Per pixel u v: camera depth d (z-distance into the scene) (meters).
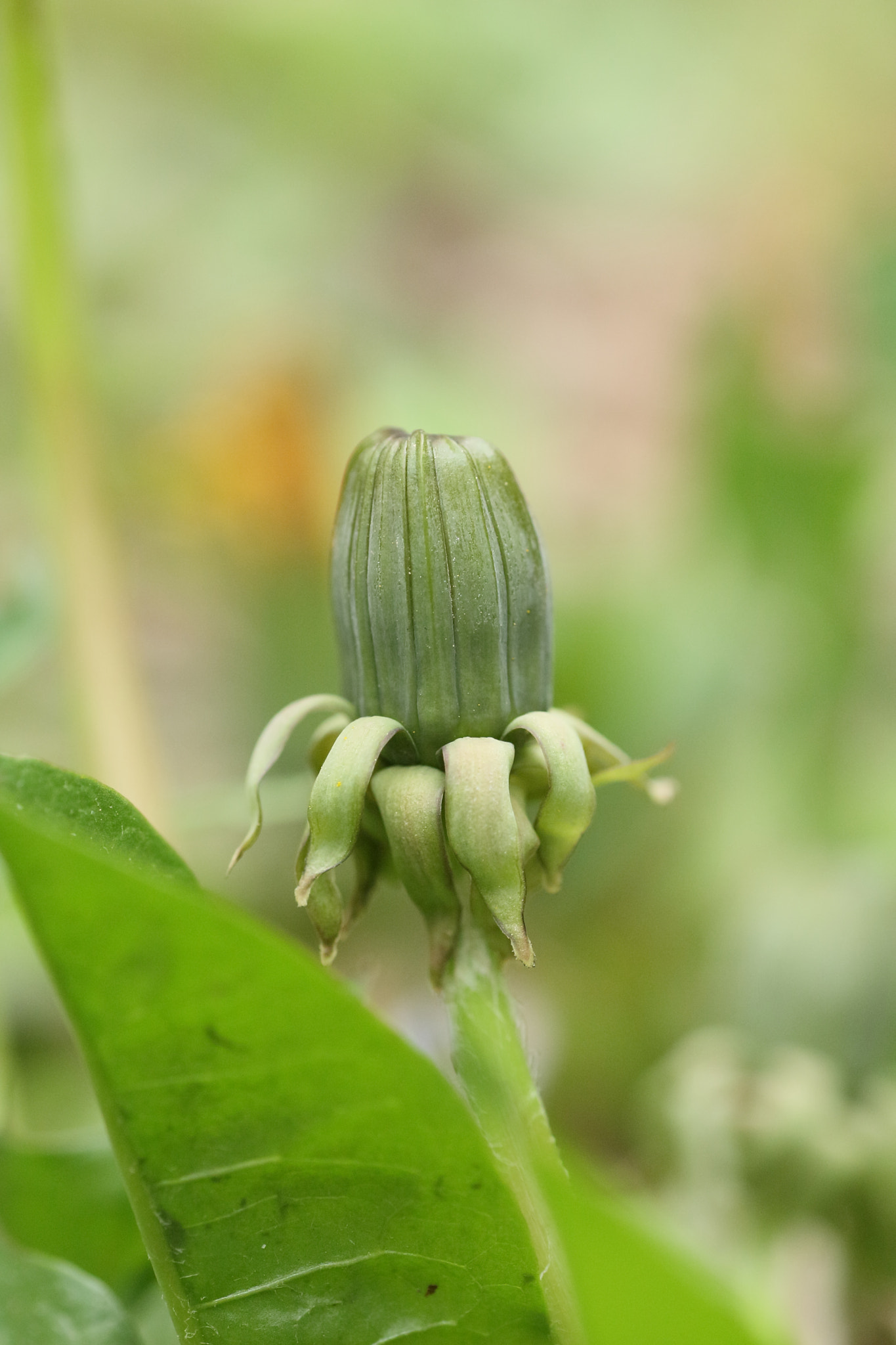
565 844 0.21
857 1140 0.27
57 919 0.19
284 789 0.28
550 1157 0.21
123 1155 0.20
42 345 0.34
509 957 0.21
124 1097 0.20
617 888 0.41
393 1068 0.19
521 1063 0.21
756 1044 0.29
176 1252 0.20
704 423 0.49
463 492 0.21
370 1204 0.20
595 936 0.40
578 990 0.39
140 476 0.53
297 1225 0.20
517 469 0.53
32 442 0.34
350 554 0.21
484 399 0.54
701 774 0.43
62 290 0.34
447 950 0.21
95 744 0.33
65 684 0.33
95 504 0.34
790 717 0.44
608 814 0.41
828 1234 0.27
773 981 0.29
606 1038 0.38
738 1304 0.20
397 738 0.21
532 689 0.21
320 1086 0.20
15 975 0.36
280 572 0.50
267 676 0.48
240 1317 0.20
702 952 0.39
